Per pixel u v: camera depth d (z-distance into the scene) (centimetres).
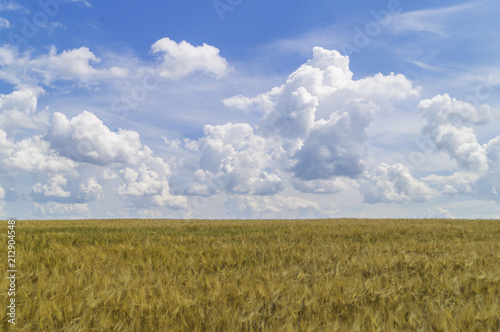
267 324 339
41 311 346
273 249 775
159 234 1320
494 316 338
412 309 367
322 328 319
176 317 350
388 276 492
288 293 404
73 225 1850
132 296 385
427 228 1498
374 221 2212
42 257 659
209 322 342
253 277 488
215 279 457
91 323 342
